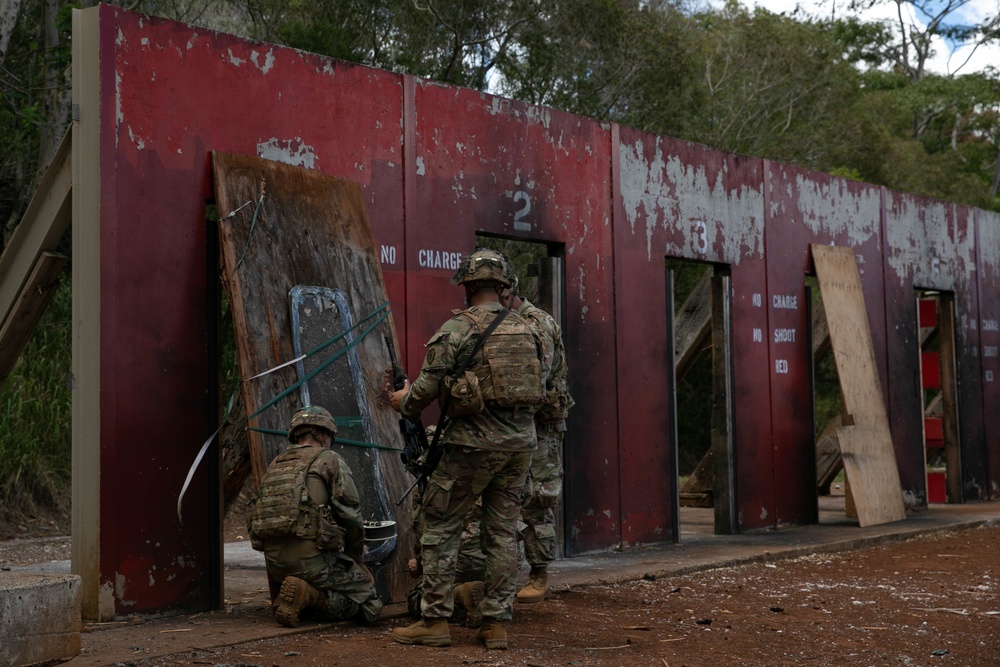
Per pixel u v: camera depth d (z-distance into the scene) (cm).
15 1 1405
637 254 1072
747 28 2844
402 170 847
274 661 529
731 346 1175
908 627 664
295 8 1942
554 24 2133
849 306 1316
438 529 576
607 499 1005
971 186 3700
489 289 586
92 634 597
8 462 1315
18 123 1609
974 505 1551
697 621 668
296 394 679
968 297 1627
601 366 1018
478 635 577
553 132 990
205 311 704
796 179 1291
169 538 670
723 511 1163
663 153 1109
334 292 726
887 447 1315
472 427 562
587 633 624
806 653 586
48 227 708
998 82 4247
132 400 658
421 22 2028
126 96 666
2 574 447
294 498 604
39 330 1510
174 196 689
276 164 725
